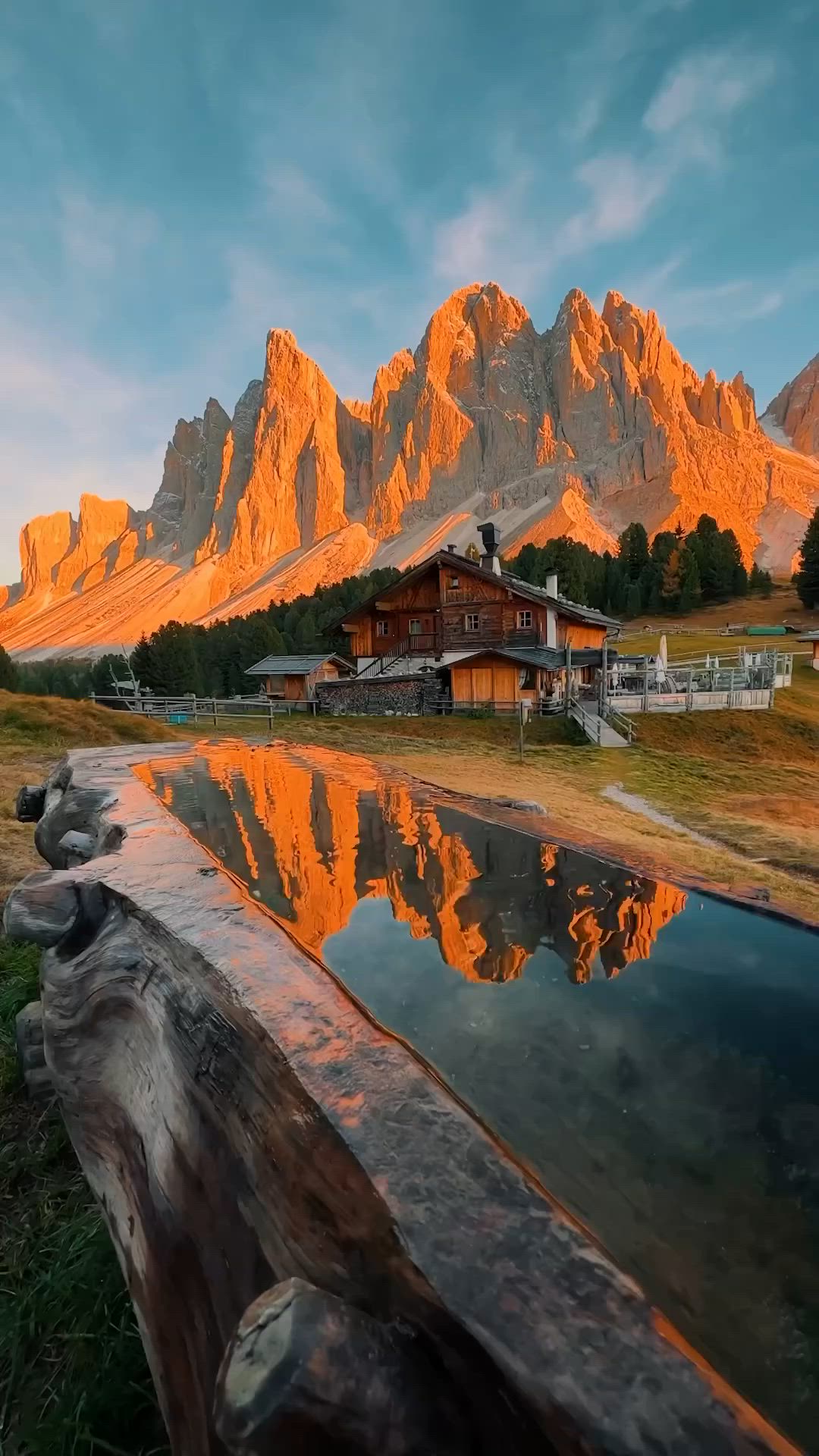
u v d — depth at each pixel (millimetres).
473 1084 1301
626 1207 1014
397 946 1922
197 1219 1214
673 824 11672
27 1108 2814
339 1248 861
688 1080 1321
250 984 1335
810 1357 812
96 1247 2027
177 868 2119
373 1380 701
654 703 22859
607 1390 619
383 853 2740
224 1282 1102
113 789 3438
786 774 16641
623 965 1841
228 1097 1190
